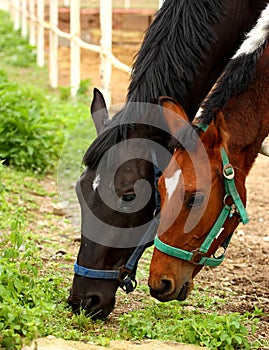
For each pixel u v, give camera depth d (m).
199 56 4.97
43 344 4.16
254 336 4.80
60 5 22.12
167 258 4.34
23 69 16.95
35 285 5.08
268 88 4.53
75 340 4.39
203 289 5.83
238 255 6.98
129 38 20.08
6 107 9.44
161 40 4.86
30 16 18.84
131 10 21.08
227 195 4.34
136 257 4.75
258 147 4.58
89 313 4.76
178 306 5.21
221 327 4.54
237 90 4.49
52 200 8.26
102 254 4.67
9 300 4.36
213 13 5.12
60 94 13.77
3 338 4.07
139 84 4.72
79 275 4.73
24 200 7.96
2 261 4.79
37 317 4.40
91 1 22.03
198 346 4.38
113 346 4.28
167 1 5.05
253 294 5.84
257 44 4.55
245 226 7.93
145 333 4.59
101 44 10.55
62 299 5.04
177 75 4.80
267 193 9.12
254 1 5.55
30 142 9.23
